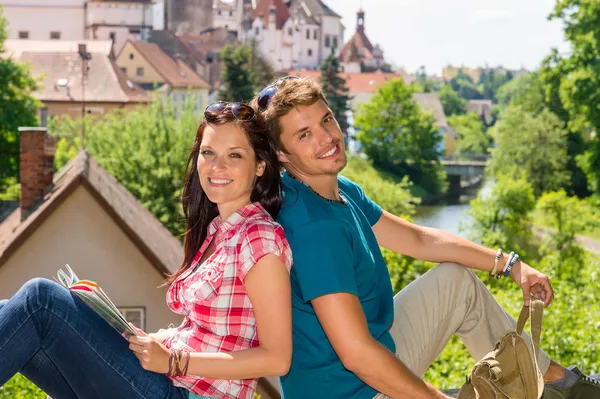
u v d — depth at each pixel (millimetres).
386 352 2781
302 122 2932
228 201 2850
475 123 136125
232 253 2744
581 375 3314
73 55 100062
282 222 2850
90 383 2705
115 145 40906
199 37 151875
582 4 44156
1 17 52062
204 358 2676
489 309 3369
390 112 94125
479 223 49938
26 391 9648
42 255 18109
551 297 3455
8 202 26422
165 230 22672
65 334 2664
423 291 3295
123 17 144125
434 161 93875
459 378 9391
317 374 2908
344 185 3477
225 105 2854
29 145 20844
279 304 2699
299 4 169500
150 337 2688
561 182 67000
